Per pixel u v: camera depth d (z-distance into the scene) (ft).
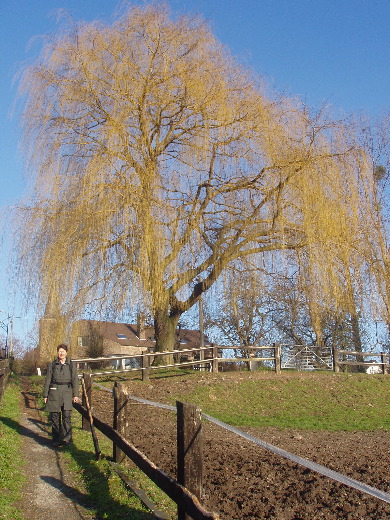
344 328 107.55
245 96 59.26
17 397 52.21
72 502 20.40
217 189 59.06
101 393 50.24
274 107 59.82
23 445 29.86
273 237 59.93
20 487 21.86
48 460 26.76
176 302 63.31
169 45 57.98
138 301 52.11
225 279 61.72
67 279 51.80
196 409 15.24
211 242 60.64
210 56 59.41
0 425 34.04
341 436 35.91
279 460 25.57
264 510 18.86
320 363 79.97
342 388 54.80
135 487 21.17
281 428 39.06
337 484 21.11
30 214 53.83
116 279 52.95
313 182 57.47
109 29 58.23
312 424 40.93
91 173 52.19
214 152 59.62
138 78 56.65
